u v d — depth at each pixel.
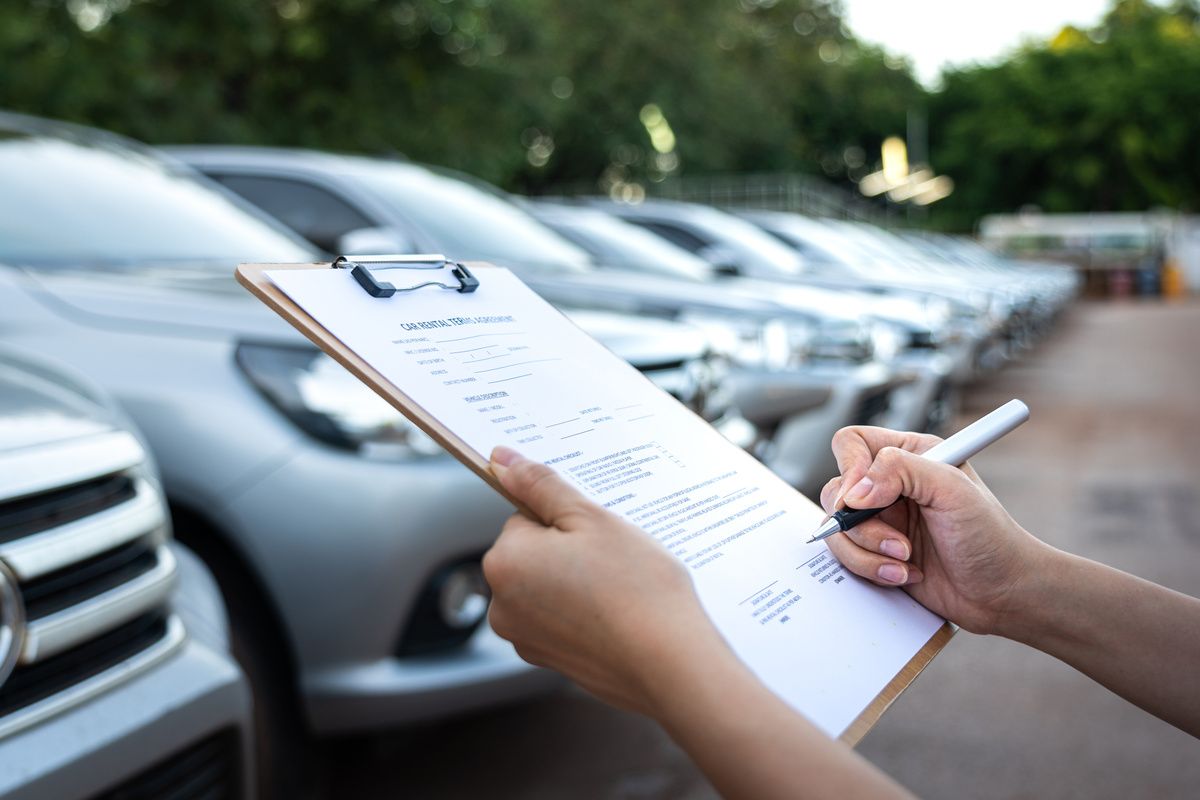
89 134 3.75
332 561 2.19
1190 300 31.88
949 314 8.52
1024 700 3.04
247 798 1.76
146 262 3.02
